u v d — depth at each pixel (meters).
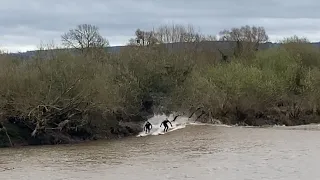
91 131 60.72
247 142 48.91
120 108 64.19
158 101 75.56
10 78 53.94
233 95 78.19
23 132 55.25
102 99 58.56
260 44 134.25
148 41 105.88
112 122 64.38
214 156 38.81
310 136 53.81
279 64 87.50
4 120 54.56
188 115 78.44
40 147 51.75
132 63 74.94
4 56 60.06
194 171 31.45
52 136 56.12
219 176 29.27
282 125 75.94
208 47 116.38
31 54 60.62
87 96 57.12
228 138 54.00
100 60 73.88
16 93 53.72
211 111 78.69
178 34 112.88
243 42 124.19
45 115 55.44
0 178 31.09
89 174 31.77
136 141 55.56
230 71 81.25
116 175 31.02
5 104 52.97
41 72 55.88
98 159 39.78
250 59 96.06
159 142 53.00
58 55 59.19
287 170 30.62
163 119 74.38
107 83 61.72
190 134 60.81
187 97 76.94
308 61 94.56
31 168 35.31
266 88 78.75
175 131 65.75
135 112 70.31
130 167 34.34
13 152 46.81
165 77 77.00
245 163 34.19
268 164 33.31
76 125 59.34
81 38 108.81
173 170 32.22
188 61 82.25
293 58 90.25
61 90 55.41
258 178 28.17
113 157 40.88
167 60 79.44
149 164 35.53
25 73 55.25
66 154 44.31
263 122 77.69
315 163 33.22
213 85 78.44
